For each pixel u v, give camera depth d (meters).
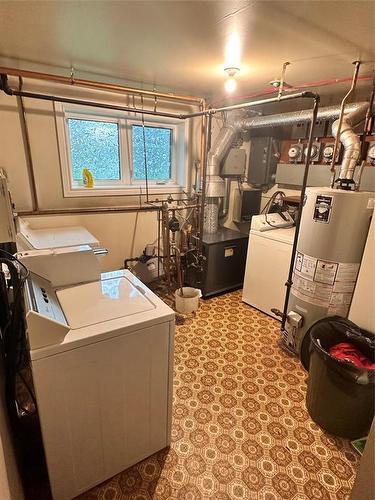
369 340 1.62
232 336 2.43
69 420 1.08
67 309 1.21
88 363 1.06
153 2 1.17
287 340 2.24
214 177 3.15
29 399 1.53
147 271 3.31
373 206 1.73
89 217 2.79
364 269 1.72
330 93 2.69
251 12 1.23
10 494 0.85
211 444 1.48
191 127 3.27
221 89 2.70
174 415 1.65
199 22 1.34
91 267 1.50
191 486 1.29
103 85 2.28
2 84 1.99
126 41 1.60
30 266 1.34
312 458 1.42
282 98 1.96
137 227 3.12
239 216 3.66
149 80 2.43
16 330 1.08
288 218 2.95
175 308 2.84
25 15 1.30
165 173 3.42
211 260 2.99
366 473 1.01
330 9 1.18
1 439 0.84
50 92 2.36
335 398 1.46
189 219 3.39
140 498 1.24
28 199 2.45
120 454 1.29
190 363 2.09
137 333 1.15
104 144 2.89
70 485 1.18
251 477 1.33
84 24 1.40
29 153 2.36
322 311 1.99
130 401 1.22
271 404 1.74
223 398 1.78
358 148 1.89
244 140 3.63
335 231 1.81
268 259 2.68
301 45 1.59
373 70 2.01
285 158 3.31
